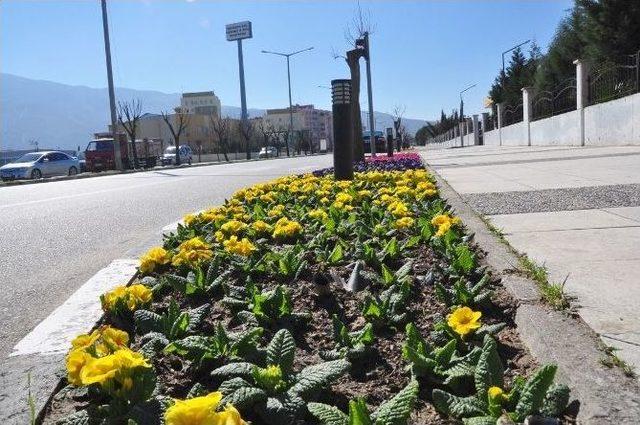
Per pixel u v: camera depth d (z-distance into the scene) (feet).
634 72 59.93
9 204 33.30
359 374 6.79
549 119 84.74
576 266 10.68
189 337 7.06
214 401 4.14
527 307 8.33
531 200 20.08
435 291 9.53
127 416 5.37
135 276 12.12
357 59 49.88
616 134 59.88
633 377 6.09
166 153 157.17
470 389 6.24
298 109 459.73
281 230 13.98
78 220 24.95
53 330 9.11
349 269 11.14
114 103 91.20
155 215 25.85
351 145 30.01
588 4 74.54
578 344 6.93
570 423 5.45
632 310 8.09
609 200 18.89
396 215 15.40
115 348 6.19
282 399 5.66
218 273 10.73
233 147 265.54
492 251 12.06
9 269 15.21
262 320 8.24
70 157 94.58
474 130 158.51
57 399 6.52
